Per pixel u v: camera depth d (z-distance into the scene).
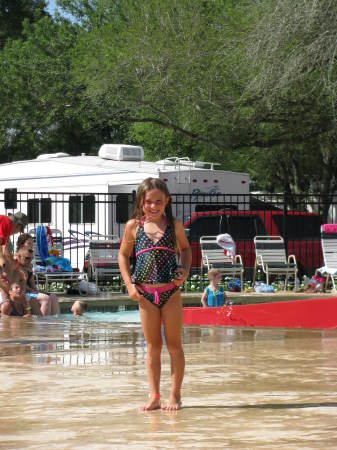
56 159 24.48
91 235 19.70
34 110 37.44
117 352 8.28
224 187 23.64
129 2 29.86
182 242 5.40
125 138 45.75
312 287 17.92
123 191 22.53
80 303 13.49
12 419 4.89
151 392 5.23
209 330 10.77
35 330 10.60
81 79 28.98
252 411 5.08
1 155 42.41
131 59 25.27
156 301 5.28
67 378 6.53
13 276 12.96
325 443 4.16
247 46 21.52
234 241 20.45
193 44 24.45
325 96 23.62
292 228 21.36
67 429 4.59
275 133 26.20
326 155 33.03
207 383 6.25
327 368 7.10
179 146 37.19
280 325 11.26
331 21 20.39
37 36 44.97
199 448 4.07
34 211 19.69
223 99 24.31
